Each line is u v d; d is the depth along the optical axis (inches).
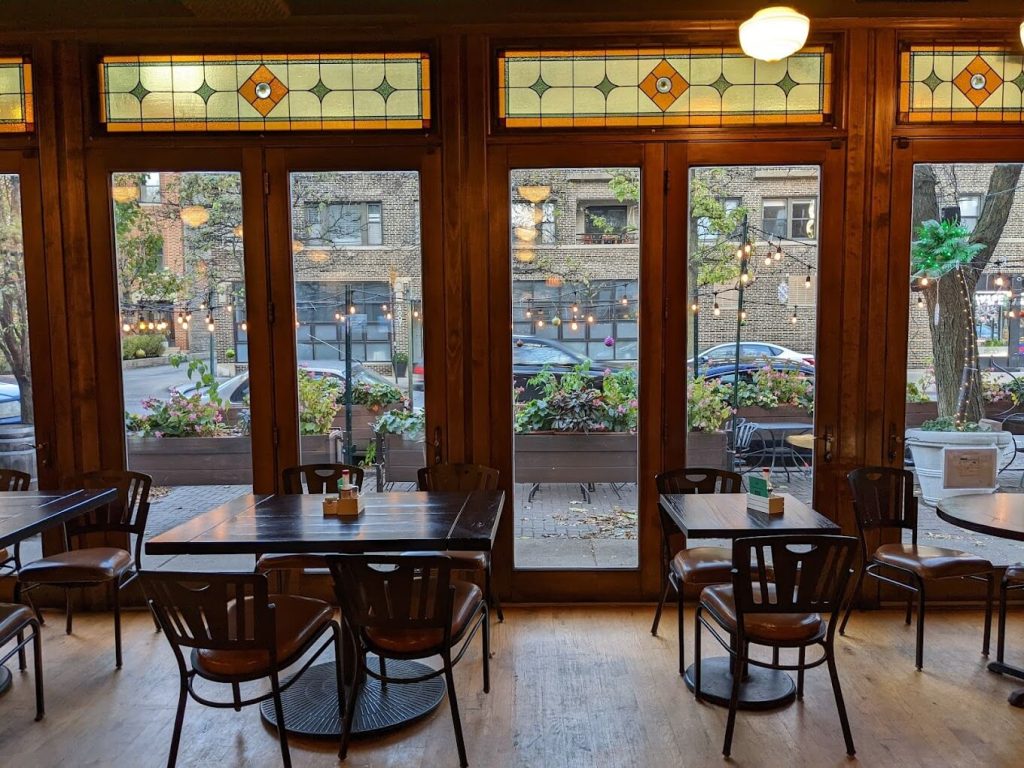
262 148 138.5
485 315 140.6
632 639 128.3
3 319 142.2
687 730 99.7
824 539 88.3
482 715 103.7
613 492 144.6
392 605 87.3
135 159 138.3
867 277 138.5
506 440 142.4
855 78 135.6
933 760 92.2
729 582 113.3
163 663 122.1
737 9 132.8
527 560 145.9
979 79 137.3
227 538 95.3
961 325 141.5
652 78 138.0
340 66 138.9
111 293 140.5
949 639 128.3
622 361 142.3
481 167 138.6
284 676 116.7
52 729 101.9
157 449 145.3
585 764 92.2
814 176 138.6
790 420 142.4
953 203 139.6
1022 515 110.0
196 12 130.2
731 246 140.0
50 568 118.7
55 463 142.2
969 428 144.3
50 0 132.9
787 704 106.1
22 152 137.9
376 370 142.9
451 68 136.8
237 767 92.7
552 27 134.8
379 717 101.3
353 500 106.3
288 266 140.2
